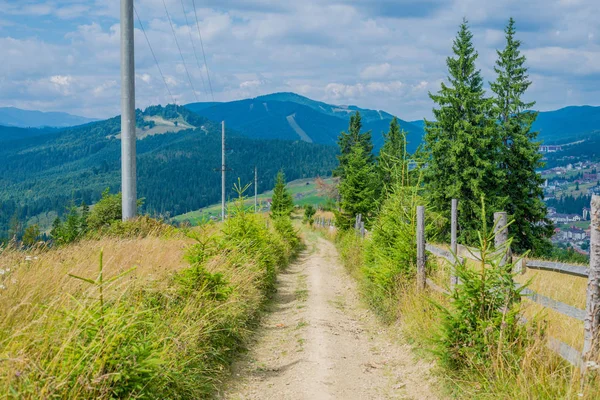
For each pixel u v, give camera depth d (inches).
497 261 235.3
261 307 447.2
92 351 169.9
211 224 450.6
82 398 160.2
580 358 185.6
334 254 1131.3
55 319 184.2
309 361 292.4
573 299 316.8
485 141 1423.5
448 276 365.4
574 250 1465.3
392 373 275.0
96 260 323.9
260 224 581.6
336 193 2999.5
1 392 147.4
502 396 198.4
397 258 409.7
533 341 216.5
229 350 298.2
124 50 670.5
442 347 240.1
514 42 1797.5
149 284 288.8
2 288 210.2
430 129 1541.6
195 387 222.2
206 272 311.4
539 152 1587.1
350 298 531.8
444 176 1475.1
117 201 776.9
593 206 182.7
